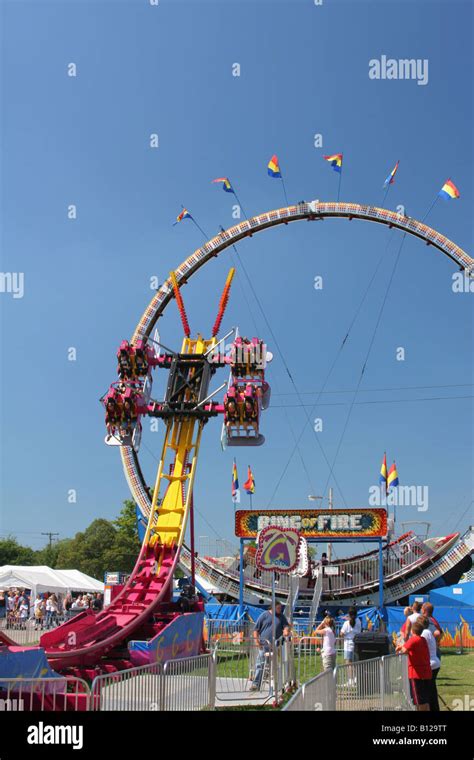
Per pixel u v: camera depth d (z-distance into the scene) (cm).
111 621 2030
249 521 4003
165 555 2320
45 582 5462
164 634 1903
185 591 2397
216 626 2620
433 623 1591
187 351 2694
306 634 3088
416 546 4253
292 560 1809
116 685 1091
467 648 3212
